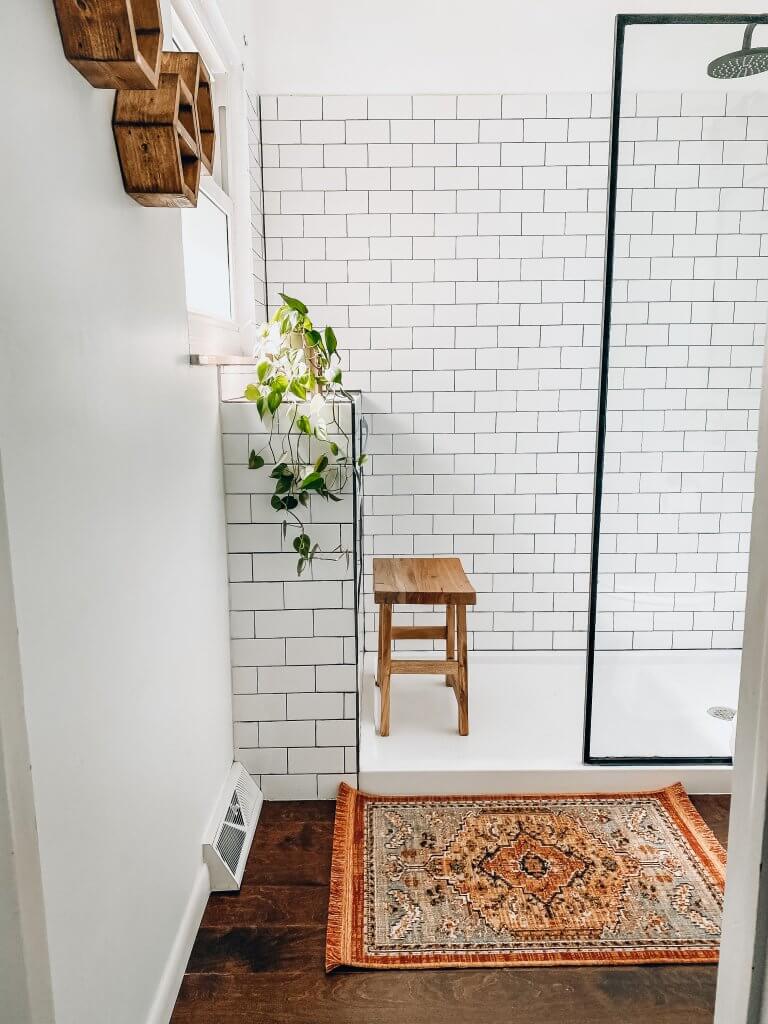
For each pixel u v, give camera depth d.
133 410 1.40
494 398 3.26
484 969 1.74
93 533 1.20
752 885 0.84
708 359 2.34
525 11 3.00
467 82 3.04
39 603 1.01
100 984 1.23
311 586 2.30
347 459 2.24
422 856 2.11
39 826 1.01
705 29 2.13
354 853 2.12
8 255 0.92
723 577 2.46
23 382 0.96
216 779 2.14
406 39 3.02
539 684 3.16
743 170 2.21
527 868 2.06
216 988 1.69
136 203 1.42
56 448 1.06
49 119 1.04
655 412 2.37
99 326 1.23
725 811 2.34
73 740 1.12
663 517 2.43
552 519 3.34
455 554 3.37
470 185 3.11
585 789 2.43
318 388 2.27
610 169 2.21
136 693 1.42
